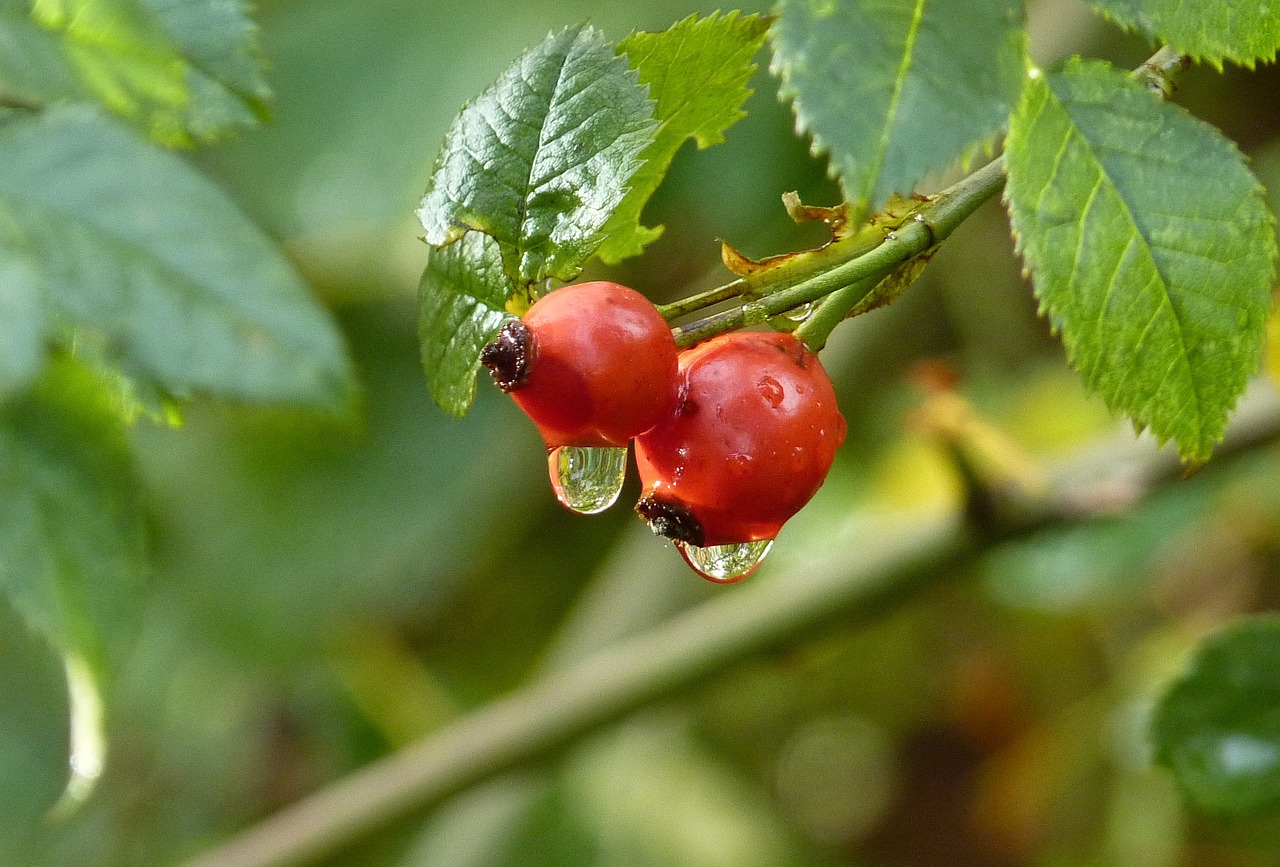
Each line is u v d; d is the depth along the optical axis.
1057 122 0.32
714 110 0.34
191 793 0.62
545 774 0.48
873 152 0.31
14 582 0.33
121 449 0.33
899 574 0.46
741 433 0.33
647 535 0.59
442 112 0.58
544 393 0.33
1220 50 0.33
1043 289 0.32
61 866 0.60
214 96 0.33
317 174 0.58
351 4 0.61
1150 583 0.61
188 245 0.31
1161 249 0.32
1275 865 0.54
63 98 0.32
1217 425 0.32
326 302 0.61
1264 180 0.58
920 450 0.58
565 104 0.33
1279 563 0.59
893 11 0.31
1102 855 0.56
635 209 0.34
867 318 0.60
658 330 0.33
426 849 0.54
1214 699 0.39
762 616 0.47
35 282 0.31
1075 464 0.44
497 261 0.33
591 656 0.56
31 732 0.60
